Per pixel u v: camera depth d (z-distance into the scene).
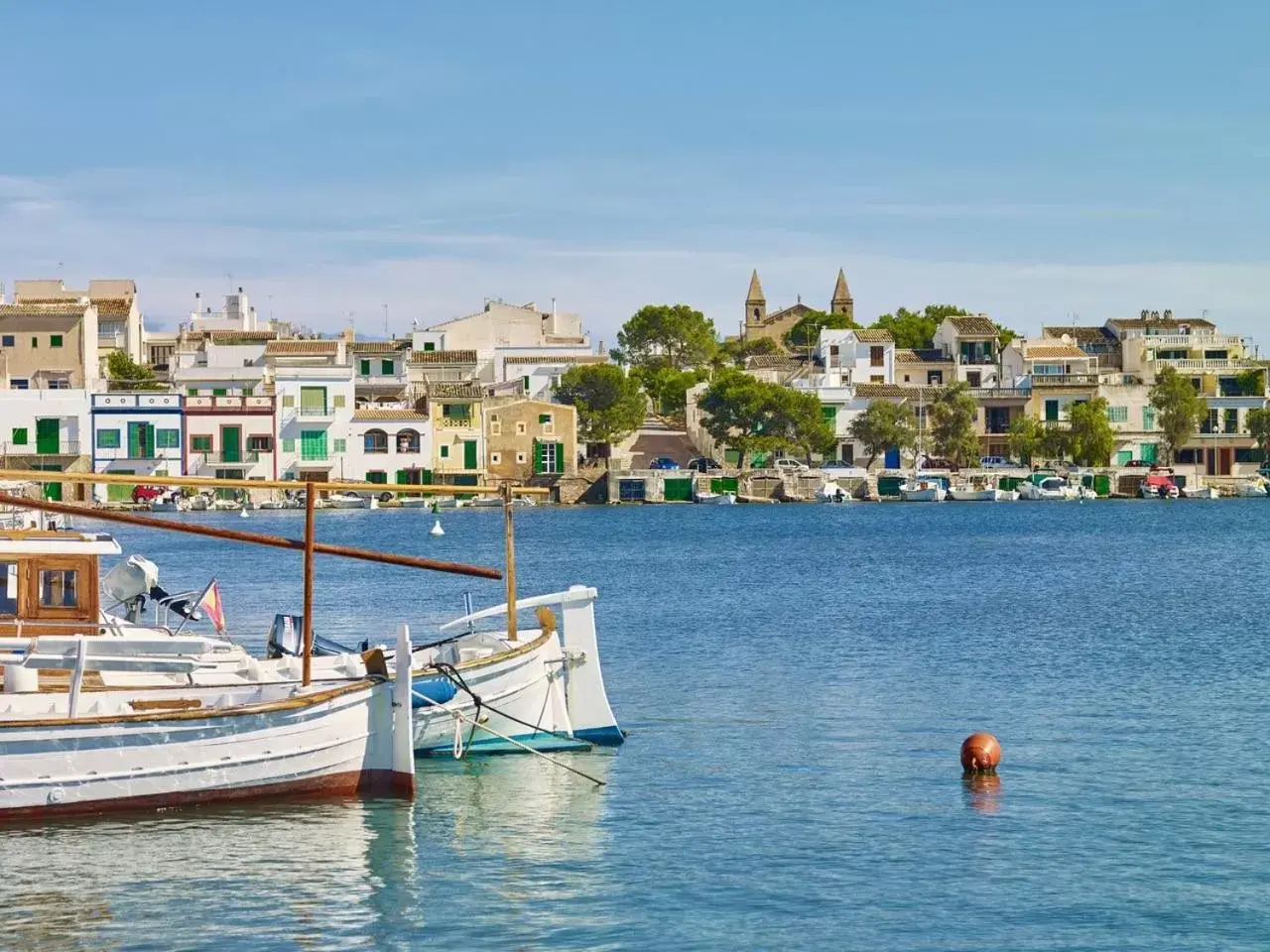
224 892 24.22
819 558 90.25
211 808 27.83
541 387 162.50
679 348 197.00
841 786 30.83
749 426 152.50
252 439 138.88
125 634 32.09
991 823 28.12
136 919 23.14
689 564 86.31
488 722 32.22
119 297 160.50
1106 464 160.25
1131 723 37.00
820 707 39.28
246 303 181.38
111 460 134.62
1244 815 28.48
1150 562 86.56
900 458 161.38
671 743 34.69
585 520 130.00
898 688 42.25
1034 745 34.50
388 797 29.06
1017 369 170.12
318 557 96.06
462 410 146.00
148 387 142.50
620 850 26.52
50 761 26.70
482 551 97.12
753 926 22.98
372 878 24.94
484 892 24.34
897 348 196.00
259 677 32.34
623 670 45.75
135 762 27.20
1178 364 168.62
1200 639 52.84
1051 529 116.56
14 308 140.38
